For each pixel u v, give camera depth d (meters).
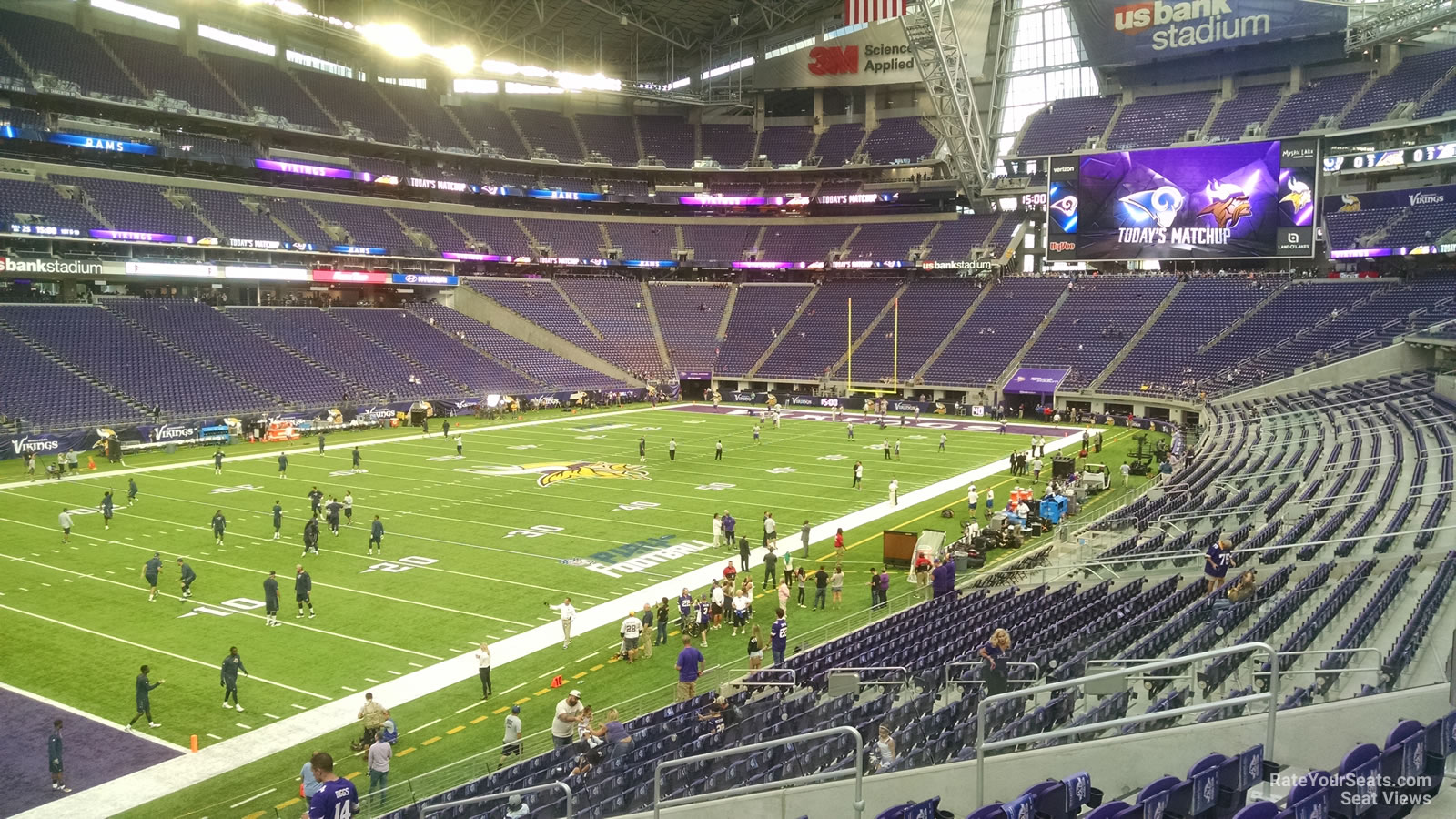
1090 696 15.75
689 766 14.80
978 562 30.03
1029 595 24.08
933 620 22.72
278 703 19.78
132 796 15.96
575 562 30.47
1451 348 42.12
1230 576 21.48
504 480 44.31
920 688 17.88
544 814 13.74
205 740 18.06
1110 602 21.81
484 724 18.92
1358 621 14.80
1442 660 13.59
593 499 40.19
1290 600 17.59
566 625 23.19
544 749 17.64
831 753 15.24
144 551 31.11
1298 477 31.58
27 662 21.61
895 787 11.81
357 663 21.97
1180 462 42.34
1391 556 19.72
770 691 19.22
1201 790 9.11
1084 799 10.15
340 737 18.27
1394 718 10.34
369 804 15.34
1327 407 44.28
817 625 25.16
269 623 24.45
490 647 23.14
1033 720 14.24
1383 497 24.61
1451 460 26.33
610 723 16.56
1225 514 27.34
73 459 45.31
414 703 19.92
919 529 35.50
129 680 20.77
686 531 34.81
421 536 33.62
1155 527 29.06
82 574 28.47
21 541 32.12
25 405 49.81
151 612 25.28
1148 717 10.10
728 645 23.70
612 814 13.53
